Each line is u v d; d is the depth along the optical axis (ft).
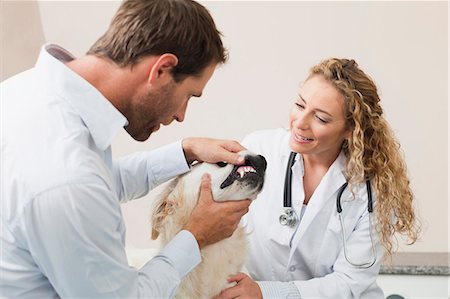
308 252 5.70
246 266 6.04
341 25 8.90
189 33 3.92
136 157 5.28
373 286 5.81
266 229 5.76
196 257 4.54
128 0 4.05
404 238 9.02
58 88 3.84
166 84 4.01
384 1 8.66
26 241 3.55
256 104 9.48
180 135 9.80
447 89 8.83
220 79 9.40
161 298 4.11
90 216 3.46
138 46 3.84
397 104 9.02
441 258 8.77
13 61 9.25
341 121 5.29
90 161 3.62
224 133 9.71
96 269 3.59
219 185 4.85
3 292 3.72
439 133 9.01
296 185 5.68
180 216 5.02
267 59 9.23
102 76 3.95
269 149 6.03
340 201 5.51
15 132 3.62
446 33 8.61
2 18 8.98
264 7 9.00
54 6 9.52
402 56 8.83
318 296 5.34
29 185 3.41
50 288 3.90
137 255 6.26
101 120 3.88
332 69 5.33
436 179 9.16
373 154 5.49
